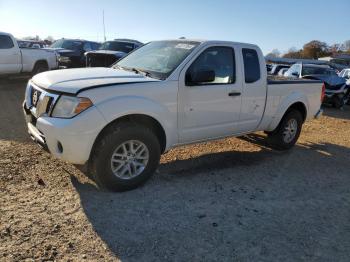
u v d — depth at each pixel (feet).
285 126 22.54
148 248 11.35
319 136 28.73
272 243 12.25
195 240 12.01
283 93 21.48
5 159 17.02
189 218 13.39
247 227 13.12
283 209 14.83
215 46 17.76
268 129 21.47
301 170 19.85
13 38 42.32
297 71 54.29
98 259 10.62
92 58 40.60
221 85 17.74
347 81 53.83
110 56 39.37
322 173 19.67
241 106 18.98
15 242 10.95
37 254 10.52
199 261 10.94
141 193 15.07
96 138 14.11
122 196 14.65
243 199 15.42
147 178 15.56
